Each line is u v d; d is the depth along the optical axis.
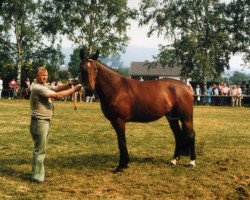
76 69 79.25
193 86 49.53
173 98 9.65
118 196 7.34
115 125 9.20
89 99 38.38
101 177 8.67
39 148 8.21
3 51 49.44
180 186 8.06
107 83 8.98
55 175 8.80
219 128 17.69
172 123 10.03
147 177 8.72
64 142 12.98
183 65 50.25
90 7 48.53
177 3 49.41
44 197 7.22
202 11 49.06
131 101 9.16
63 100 40.09
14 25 48.38
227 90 40.19
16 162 9.98
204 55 47.47
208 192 7.72
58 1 48.50
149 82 9.64
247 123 20.16
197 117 23.38
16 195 7.34
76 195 7.36
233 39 49.69
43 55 50.12
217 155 11.25
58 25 48.09
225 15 50.38
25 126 16.77
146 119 9.47
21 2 47.00
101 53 48.88
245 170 9.52
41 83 8.28
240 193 7.70
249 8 49.91
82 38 49.25
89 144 12.75
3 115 21.33
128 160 9.23
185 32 49.00
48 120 8.26
